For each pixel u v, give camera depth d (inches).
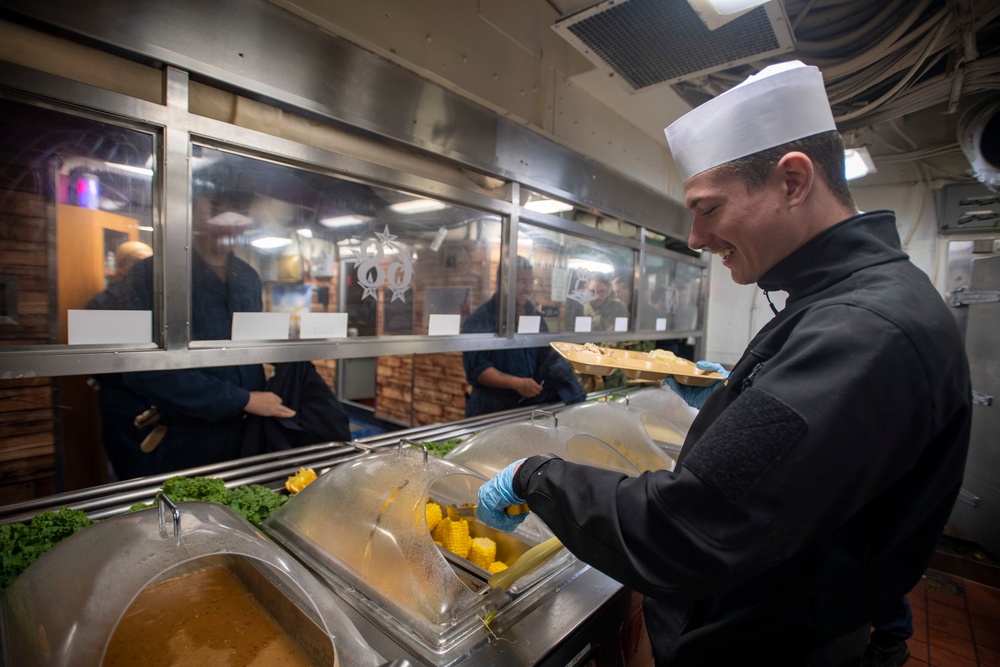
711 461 22.4
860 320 22.5
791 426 21.0
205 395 60.0
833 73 78.9
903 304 22.9
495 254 82.5
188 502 31.1
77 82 39.0
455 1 67.3
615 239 107.7
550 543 36.9
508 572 33.9
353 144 60.6
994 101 90.8
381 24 58.7
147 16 41.8
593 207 99.7
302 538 37.7
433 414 182.1
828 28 76.2
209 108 48.7
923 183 138.1
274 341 55.0
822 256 26.6
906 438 22.0
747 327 161.8
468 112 71.6
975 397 115.0
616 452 52.5
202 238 49.6
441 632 28.7
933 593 95.1
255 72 48.9
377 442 63.8
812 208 26.7
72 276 41.7
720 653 30.0
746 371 28.9
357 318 63.9
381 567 32.7
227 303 51.6
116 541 25.5
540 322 93.3
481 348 79.1
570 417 66.2
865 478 21.3
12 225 39.0
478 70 71.9
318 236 59.5
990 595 94.7
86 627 20.9
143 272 45.2
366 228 64.2
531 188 85.4
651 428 72.7
